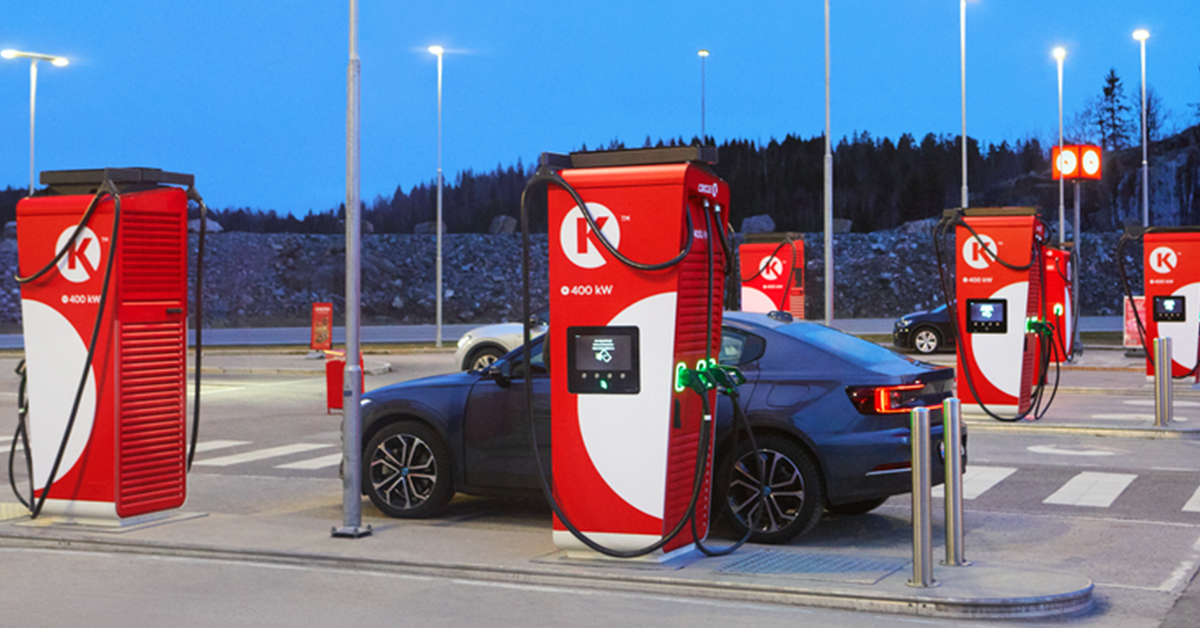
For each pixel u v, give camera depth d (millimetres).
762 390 8109
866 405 7914
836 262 69875
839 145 108500
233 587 6836
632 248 6957
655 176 6887
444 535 8203
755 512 8078
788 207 107062
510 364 8836
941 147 107188
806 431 7906
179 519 8773
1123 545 8094
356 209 8234
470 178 107125
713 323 7426
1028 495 10164
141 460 8438
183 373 8695
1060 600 6184
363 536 8141
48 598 6562
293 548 7680
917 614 6121
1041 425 14672
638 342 6996
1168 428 14219
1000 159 106000
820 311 63812
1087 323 51969
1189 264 20156
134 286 8281
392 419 9258
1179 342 20328
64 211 8297
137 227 8258
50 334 8398
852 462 7852
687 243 6902
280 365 29250
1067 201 94688
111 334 8203
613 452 7094
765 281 22828
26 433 8508
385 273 71125
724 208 7559
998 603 6070
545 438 8602
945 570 6836
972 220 14953
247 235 76188
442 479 8992
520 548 7680
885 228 105250
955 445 6953
